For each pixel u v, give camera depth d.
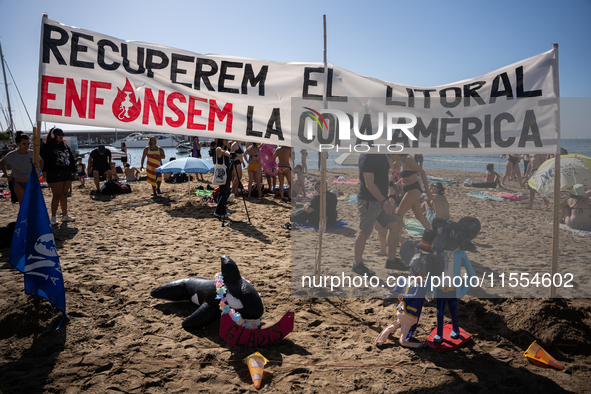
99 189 12.34
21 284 4.44
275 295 4.45
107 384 2.79
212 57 4.22
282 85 4.31
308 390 2.78
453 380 2.90
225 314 3.35
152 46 4.08
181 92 4.19
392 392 2.76
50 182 7.49
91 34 3.92
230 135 4.31
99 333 3.49
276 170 11.48
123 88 4.03
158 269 5.19
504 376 2.95
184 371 2.98
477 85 3.97
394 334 3.65
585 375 2.96
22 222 3.66
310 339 3.52
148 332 3.55
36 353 3.14
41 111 3.78
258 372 2.87
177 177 15.05
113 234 7.04
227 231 7.44
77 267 5.16
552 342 3.35
